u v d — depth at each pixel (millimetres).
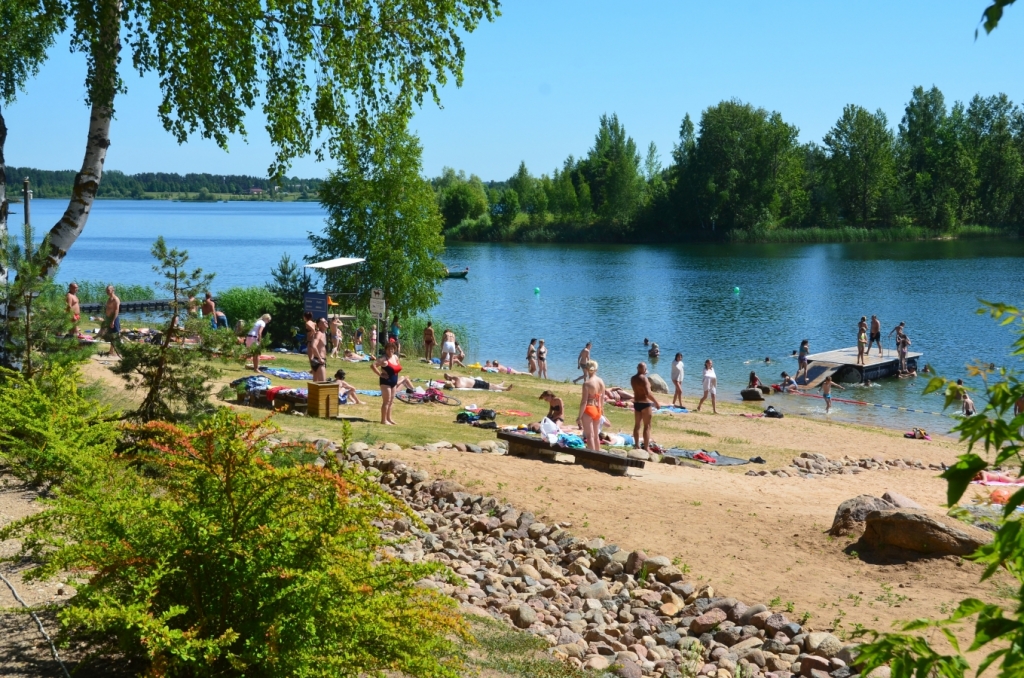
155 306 46344
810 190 143500
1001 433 2369
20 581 6332
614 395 27969
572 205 150625
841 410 31578
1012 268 82688
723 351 44031
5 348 10914
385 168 39344
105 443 7758
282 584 4723
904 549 10352
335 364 28953
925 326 50875
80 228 12984
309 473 4871
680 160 138875
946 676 2500
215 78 13734
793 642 8266
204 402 11469
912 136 144125
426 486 13117
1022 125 141750
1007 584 9430
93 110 12820
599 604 9320
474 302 64000
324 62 14711
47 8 12867
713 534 11344
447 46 15102
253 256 117625
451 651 5754
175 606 4516
